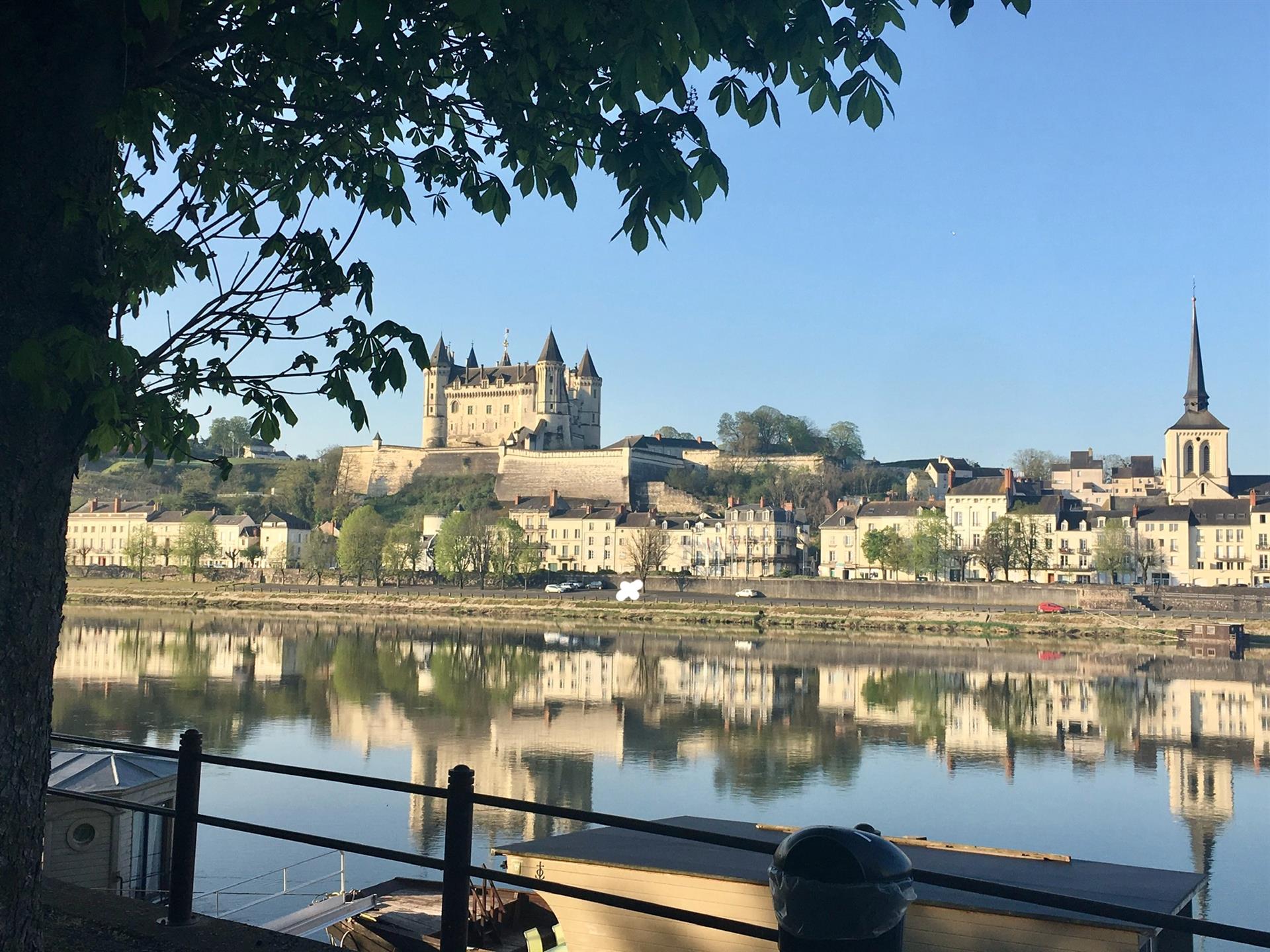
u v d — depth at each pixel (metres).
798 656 94.19
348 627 116.81
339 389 7.31
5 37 5.82
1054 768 49.97
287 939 7.77
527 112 8.24
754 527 159.12
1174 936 16.02
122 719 57.19
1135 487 179.38
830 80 6.62
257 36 6.65
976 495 148.38
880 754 52.97
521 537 155.00
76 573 176.88
